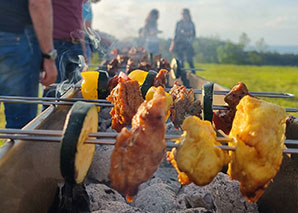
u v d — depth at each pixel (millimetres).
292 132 1785
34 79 3559
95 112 1362
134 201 2133
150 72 2357
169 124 3055
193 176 1396
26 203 1427
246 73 23141
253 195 1447
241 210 1788
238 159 1420
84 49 4605
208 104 1943
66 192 1680
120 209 1866
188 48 11391
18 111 3551
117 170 1338
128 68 5090
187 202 2004
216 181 1881
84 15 5578
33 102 2059
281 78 18125
